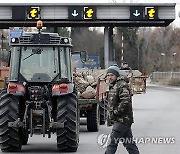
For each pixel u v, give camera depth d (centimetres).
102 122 4166
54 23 8994
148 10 8531
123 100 2045
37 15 8400
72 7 8481
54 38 2831
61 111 2670
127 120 2069
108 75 2094
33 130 2625
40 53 2823
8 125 2641
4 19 8444
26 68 2808
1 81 4041
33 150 2770
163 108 6022
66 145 2689
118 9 8544
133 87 6203
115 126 2081
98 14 8544
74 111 2680
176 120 4509
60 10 8481
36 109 2642
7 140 2670
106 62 9169
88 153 2656
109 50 9700
